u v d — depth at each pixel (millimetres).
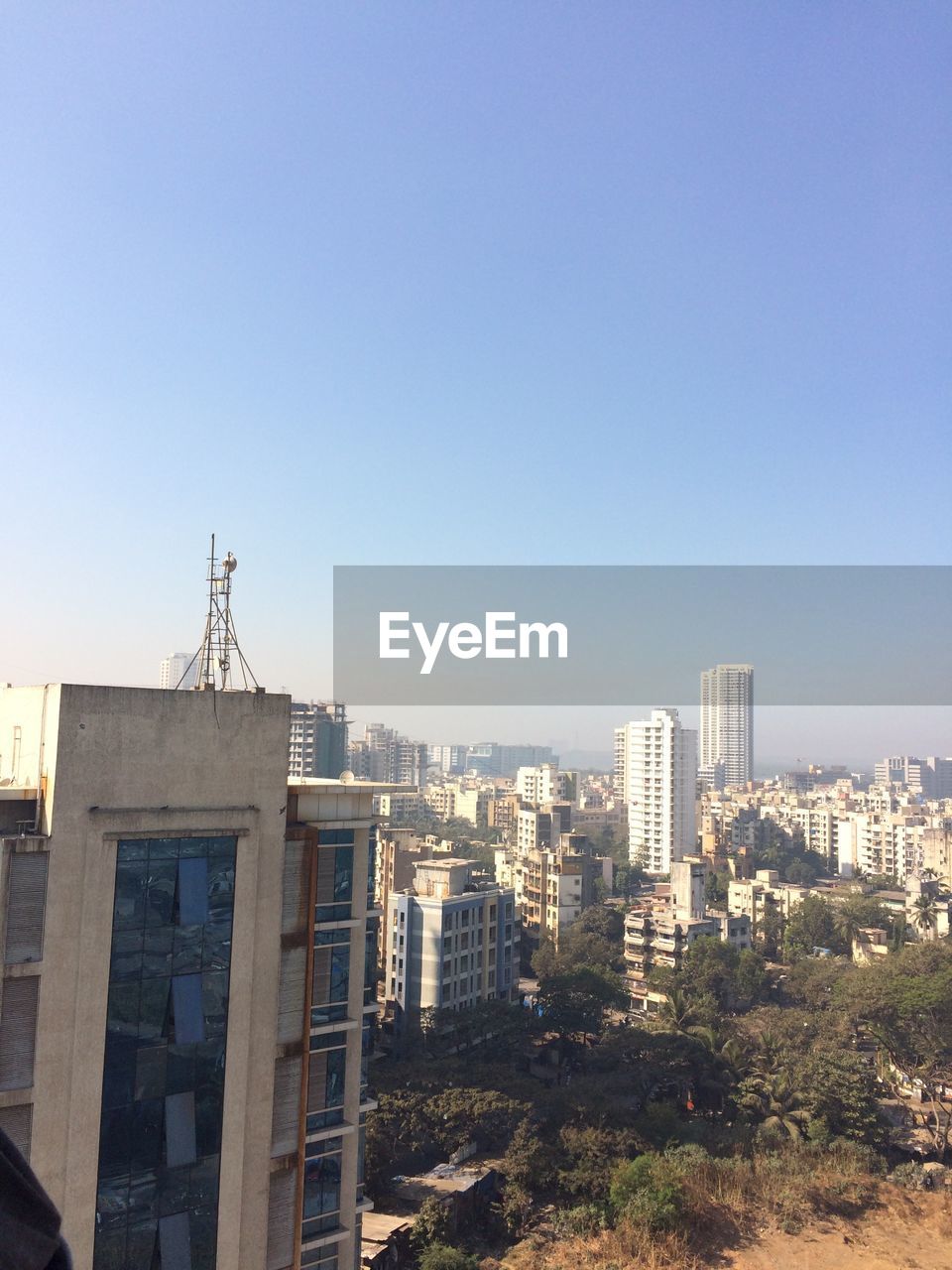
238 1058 22984
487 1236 51656
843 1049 76062
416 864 93688
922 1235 51500
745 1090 68438
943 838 169750
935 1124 70938
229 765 23422
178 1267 21719
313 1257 24922
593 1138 56656
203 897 22750
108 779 21625
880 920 129875
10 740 22844
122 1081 21438
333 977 25703
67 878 20953
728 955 104312
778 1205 54000
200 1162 22312
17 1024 20359
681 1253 48031
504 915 94125
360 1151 26719
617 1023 96250
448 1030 79438
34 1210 3059
